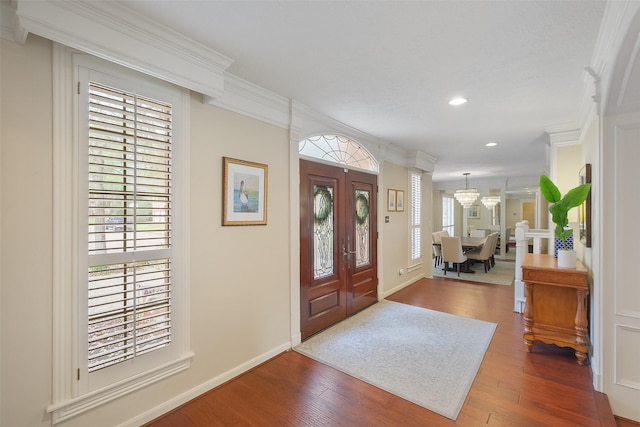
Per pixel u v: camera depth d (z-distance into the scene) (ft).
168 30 5.74
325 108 10.11
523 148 16.25
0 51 4.65
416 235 19.24
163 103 6.50
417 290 17.01
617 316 6.85
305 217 10.52
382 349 9.66
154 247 6.40
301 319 10.30
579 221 10.32
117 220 5.87
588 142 9.11
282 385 7.68
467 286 17.95
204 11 5.21
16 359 4.84
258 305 8.72
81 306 5.42
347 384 7.72
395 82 8.04
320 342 10.20
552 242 12.30
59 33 4.70
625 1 4.55
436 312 13.26
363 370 8.39
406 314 12.98
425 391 7.38
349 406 6.84
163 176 6.56
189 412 6.64
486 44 6.15
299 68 7.31
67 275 5.28
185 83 6.30
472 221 39.32
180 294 6.84
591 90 7.73
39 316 5.03
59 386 5.20
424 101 9.38
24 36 4.67
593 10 5.05
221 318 7.75
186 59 6.28
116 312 5.86
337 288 12.01
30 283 4.95
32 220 4.96
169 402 6.66
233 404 6.92
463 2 4.89
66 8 4.75
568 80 7.80
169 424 6.28
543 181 9.13
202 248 7.30
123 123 5.93
